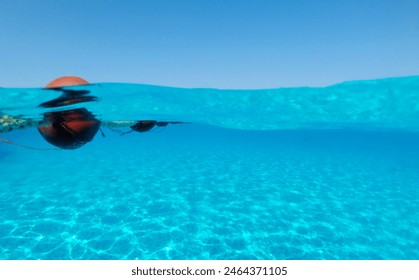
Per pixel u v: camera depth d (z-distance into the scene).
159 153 28.00
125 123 10.55
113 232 8.40
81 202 10.93
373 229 9.30
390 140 33.41
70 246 7.48
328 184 15.37
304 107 11.52
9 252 7.06
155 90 9.37
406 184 16.06
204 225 9.14
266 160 25.14
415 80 8.16
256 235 8.57
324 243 8.22
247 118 14.89
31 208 10.12
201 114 13.72
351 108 11.24
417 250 8.02
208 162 22.11
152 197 11.80
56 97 7.87
